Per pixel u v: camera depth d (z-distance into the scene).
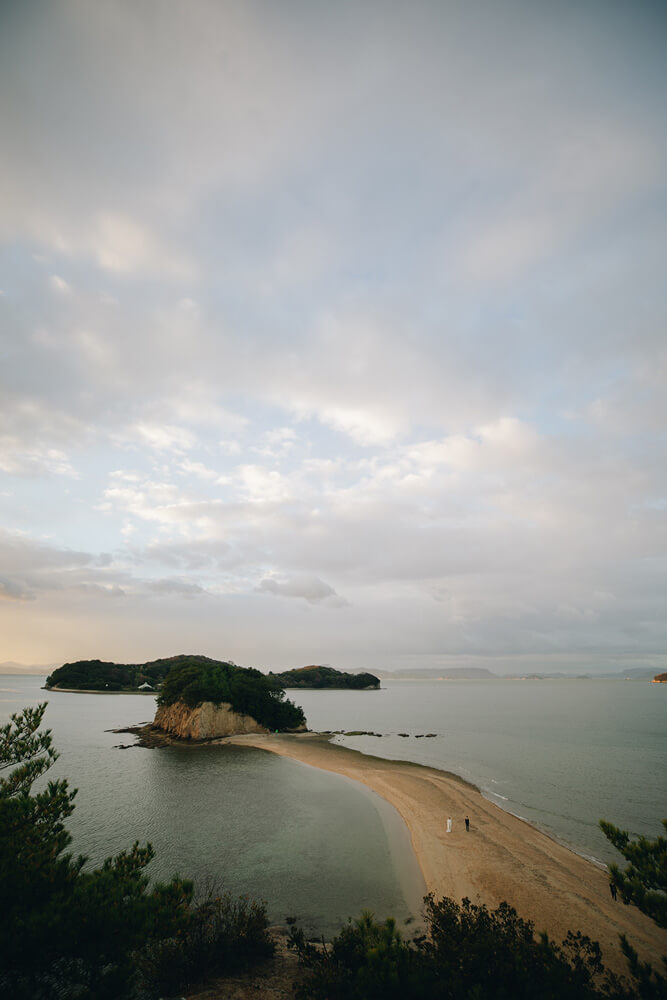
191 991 14.27
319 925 21.73
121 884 10.38
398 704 178.50
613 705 166.38
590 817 37.81
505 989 9.38
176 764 58.59
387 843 32.03
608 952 19.97
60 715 116.62
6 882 9.62
